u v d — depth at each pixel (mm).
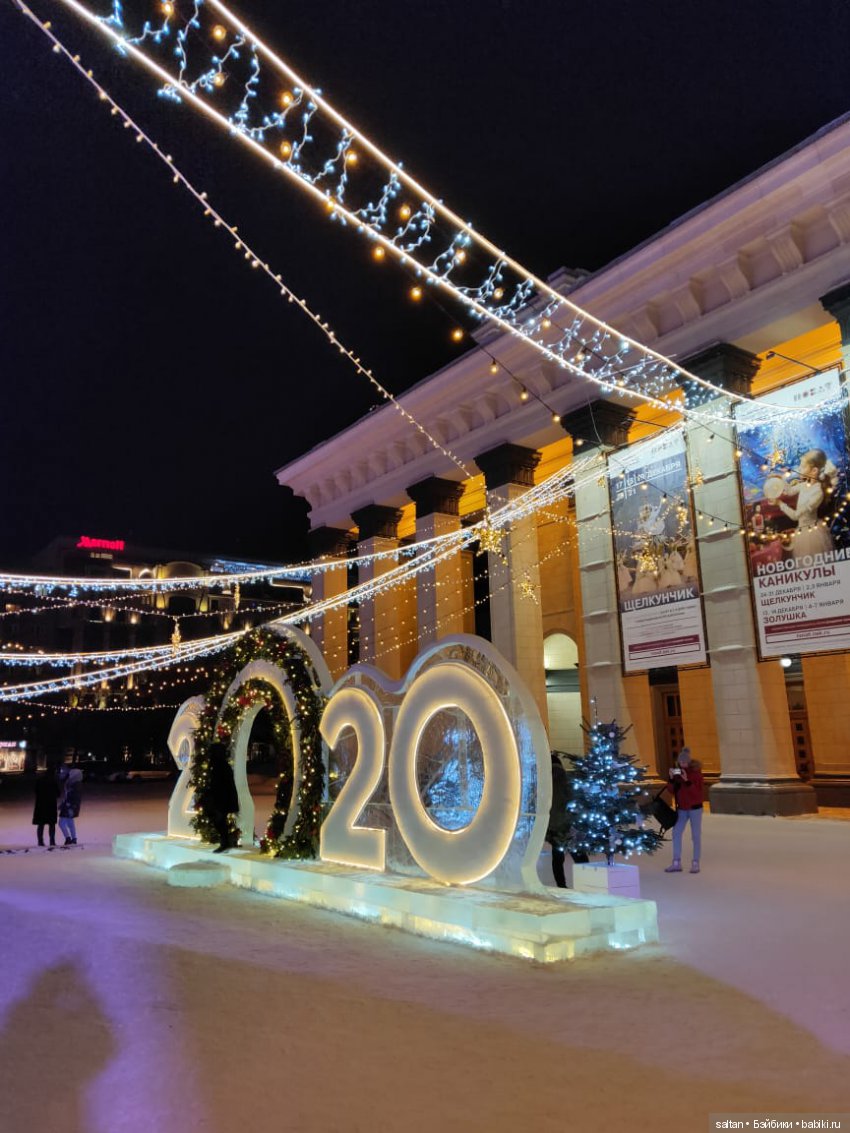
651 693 30172
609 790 10016
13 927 8430
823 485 19688
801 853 13086
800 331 21391
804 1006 5488
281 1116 3904
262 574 34344
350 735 11273
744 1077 4332
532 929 6906
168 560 76688
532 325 26531
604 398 25344
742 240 21125
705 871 11398
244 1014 5438
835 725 23625
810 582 19703
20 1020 5395
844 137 18625
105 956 7078
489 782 8289
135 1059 4664
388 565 36094
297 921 8578
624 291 23922
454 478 33125
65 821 17219
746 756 20422
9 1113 3984
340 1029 5129
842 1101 4023
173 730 15953
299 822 11109
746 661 20672
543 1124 3793
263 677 12703
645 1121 3814
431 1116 3887
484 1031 5066
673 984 6020
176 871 11164
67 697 64688
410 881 8844
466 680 8594
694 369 22438
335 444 37000
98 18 9562
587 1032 5035
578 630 31688
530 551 28391
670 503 23000
